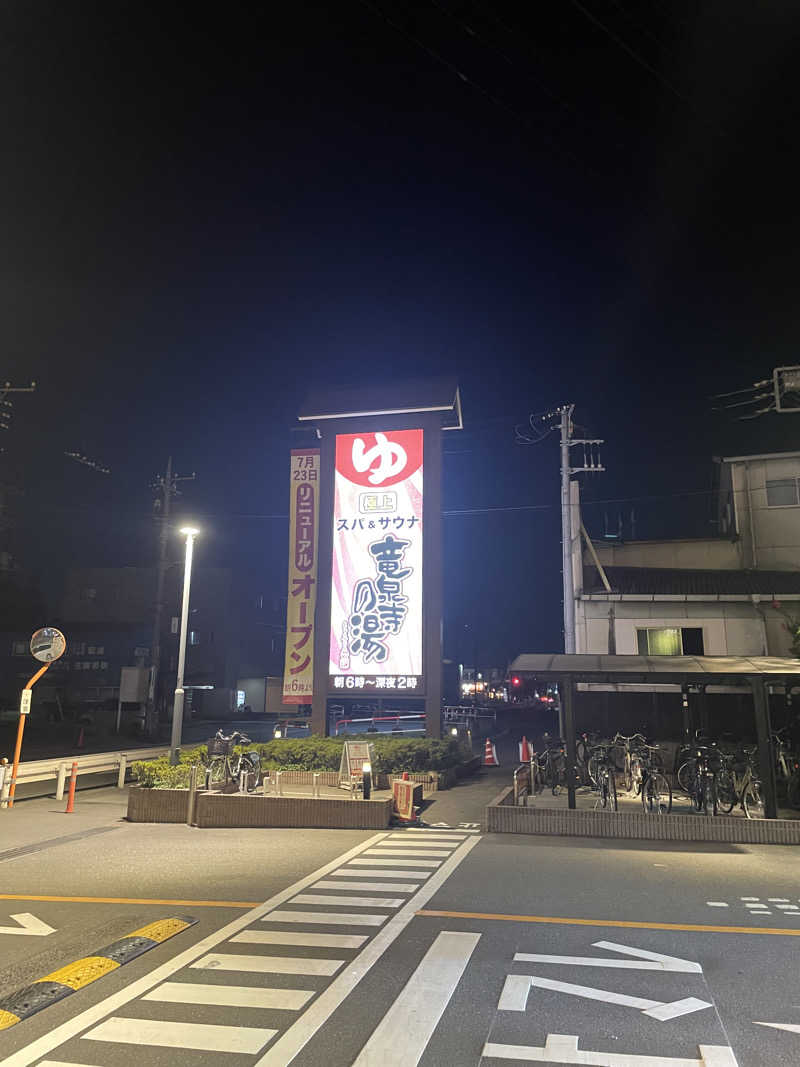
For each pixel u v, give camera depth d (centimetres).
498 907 807
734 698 2114
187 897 862
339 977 602
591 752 1741
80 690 4766
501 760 2455
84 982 595
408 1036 494
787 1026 509
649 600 2281
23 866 1034
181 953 664
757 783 1391
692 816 1185
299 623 2097
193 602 5219
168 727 4091
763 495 2680
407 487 2009
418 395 2020
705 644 2253
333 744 1839
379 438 2052
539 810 1252
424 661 1917
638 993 565
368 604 1967
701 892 866
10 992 584
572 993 565
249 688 5422
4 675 4609
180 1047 483
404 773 1628
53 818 1449
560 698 2270
